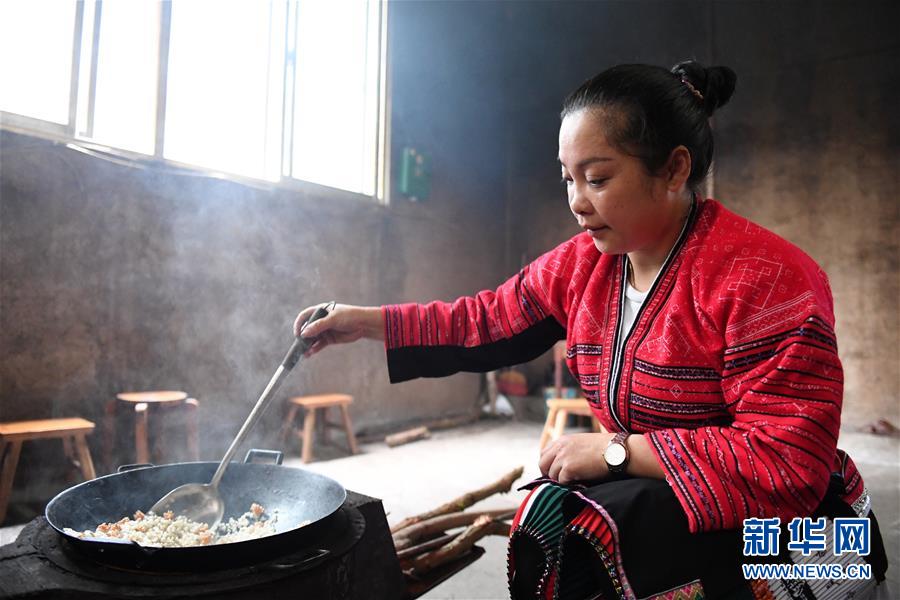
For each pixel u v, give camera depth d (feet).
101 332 10.28
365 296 15.05
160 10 10.84
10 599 2.43
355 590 3.31
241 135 12.39
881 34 15.92
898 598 6.11
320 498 3.90
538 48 20.44
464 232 18.71
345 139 14.69
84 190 10.05
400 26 16.21
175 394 10.37
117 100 10.55
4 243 9.29
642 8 18.72
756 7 17.34
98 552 2.77
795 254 2.76
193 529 3.51
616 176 2.72
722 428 2.59
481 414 17.95
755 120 17.44
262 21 12.59
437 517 5.89
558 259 3.68
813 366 2.47
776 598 2.60
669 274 2.94
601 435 2.87
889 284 15.72
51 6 9.70
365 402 15.11
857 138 16.19
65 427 8.83
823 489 2.43
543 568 2.75
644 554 2.46
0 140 9.19
